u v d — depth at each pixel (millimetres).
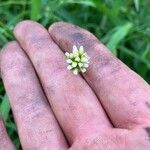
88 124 103
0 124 102
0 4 155
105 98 108
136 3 155
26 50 124
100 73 111
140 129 93
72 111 106
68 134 104
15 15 159
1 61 123
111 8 161
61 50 121
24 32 126
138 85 107
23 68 118
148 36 154
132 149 89
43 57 117
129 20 162
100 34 156
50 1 154
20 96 112
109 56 114
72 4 162
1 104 127
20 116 109
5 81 118
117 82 108
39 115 108
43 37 123
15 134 135
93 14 162
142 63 151
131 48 158
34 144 104
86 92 109
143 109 101
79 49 110
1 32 145
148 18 164
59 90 110
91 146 94
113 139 93
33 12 146
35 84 115
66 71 113
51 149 102
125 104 104
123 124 102
